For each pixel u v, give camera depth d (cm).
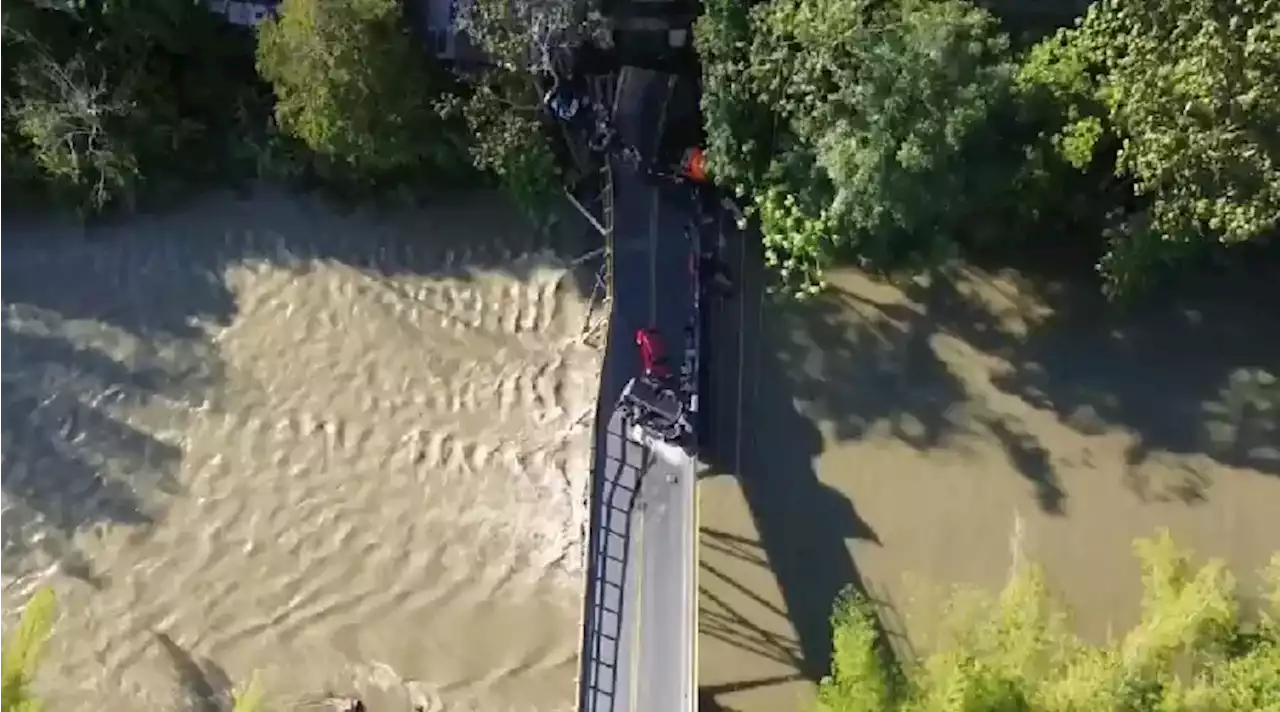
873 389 2577
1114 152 2322
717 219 2555
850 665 1997
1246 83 1986
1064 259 2586
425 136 2528
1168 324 2556
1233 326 2545
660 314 2461
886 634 2441
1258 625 1928
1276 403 2503
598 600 2183
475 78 2461
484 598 2505
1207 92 2002
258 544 2562
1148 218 2300
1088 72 2209
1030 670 1859
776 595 2491
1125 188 2381
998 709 1777
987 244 2578
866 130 2130
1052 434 2527
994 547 2478
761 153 2336
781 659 2453
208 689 2470
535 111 2462
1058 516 2484
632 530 2247
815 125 2200
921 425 2552
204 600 2531
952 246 2489
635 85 2520
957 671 1814
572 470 2564
